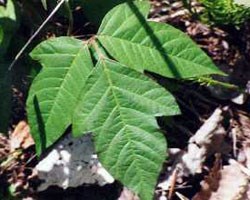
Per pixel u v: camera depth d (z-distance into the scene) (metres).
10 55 0.36
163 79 0.38
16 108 0.39
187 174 0.36
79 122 0.31
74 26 0.40
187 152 0.37
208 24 0.42
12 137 0.38
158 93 0.31
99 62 0.31
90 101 0.31
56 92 0.32
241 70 0.40
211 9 0.40
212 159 0.37
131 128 0.31
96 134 0.31
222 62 0.41
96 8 0.36
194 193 0.36
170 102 0.31
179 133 0.38
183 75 0.31
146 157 0.31
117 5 0.34
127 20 0.31
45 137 0.32
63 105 0.31
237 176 0.36
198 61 0.31
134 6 0.32
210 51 0.41
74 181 0.36
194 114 0.39
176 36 0.31
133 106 0.31
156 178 0.31
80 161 0.36
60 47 0.31
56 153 0.36
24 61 0.36
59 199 0.36
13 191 0.36
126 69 0.31
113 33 0.31
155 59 0.31
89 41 0.32
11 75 0.35
